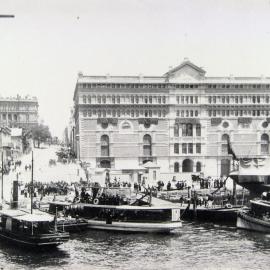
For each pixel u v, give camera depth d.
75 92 183.62
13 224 66.25
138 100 164.25
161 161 165.62
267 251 63.75
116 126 163.25
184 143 166.88
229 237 72.69
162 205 84.06
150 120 164.62
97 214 79.00
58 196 102.75
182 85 166.00
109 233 75.38
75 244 67.31
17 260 58.31
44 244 61.81
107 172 126.88
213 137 167.88
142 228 75.62
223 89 167.62
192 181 129.38
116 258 60.03
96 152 162.12
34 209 83.38
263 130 168.75
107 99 162.75
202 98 166.88
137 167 142.38
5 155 179.75
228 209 85.31
